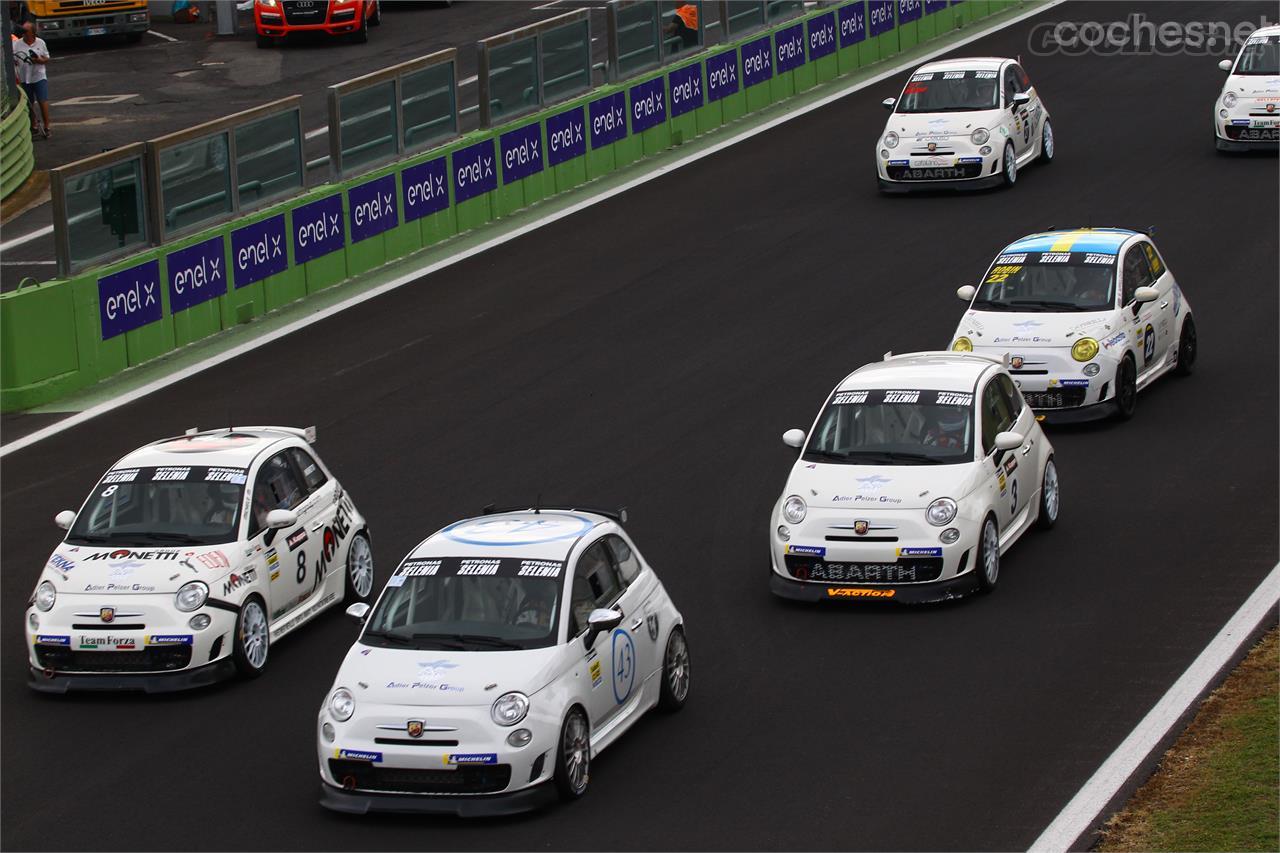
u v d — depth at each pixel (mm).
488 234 112375
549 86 122250
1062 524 63500
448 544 47094
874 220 110375
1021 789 42062
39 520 68312
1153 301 77312
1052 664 50250
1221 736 44188
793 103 147750
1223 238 101500
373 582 60906
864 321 90312
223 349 91188
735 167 126875
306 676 52594
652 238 109375
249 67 170125
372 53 173625
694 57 137625
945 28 174000
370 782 42094
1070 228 104875
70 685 51250
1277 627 51781
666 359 86125
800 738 46188
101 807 43719
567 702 42562
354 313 96688
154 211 90438
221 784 44969
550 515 49469
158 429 78938
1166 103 139000
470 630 44156
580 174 124125
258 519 54469
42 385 83438
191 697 51344
